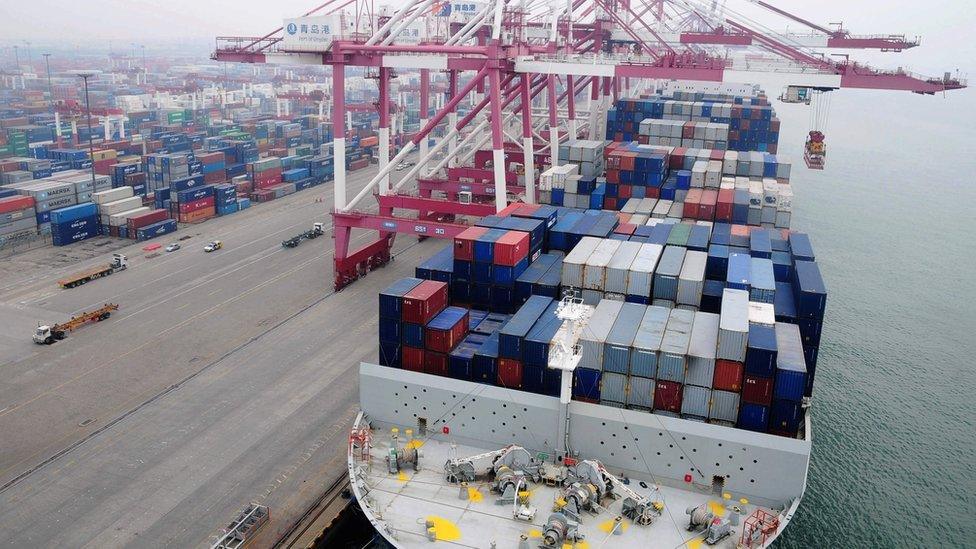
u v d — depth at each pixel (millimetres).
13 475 39031
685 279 39438
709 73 61906
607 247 44031
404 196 72688
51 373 51312
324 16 66688
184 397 48062
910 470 44469
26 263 78188
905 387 56062
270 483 38719
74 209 86188
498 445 34938
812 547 37312
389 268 77938
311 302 66750
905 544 37906
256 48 71562
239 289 70125
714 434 31344
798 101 62281
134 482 38562
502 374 35438
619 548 28938
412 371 36125
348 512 36875
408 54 70812
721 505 31531
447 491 32344
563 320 36750
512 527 30219
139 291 69188
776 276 44906
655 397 33281
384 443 35812
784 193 59312
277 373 51844
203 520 35531
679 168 68875
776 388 31750
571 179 65250
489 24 85250
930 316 73188
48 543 33719
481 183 85812
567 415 32812
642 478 33062
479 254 43031
